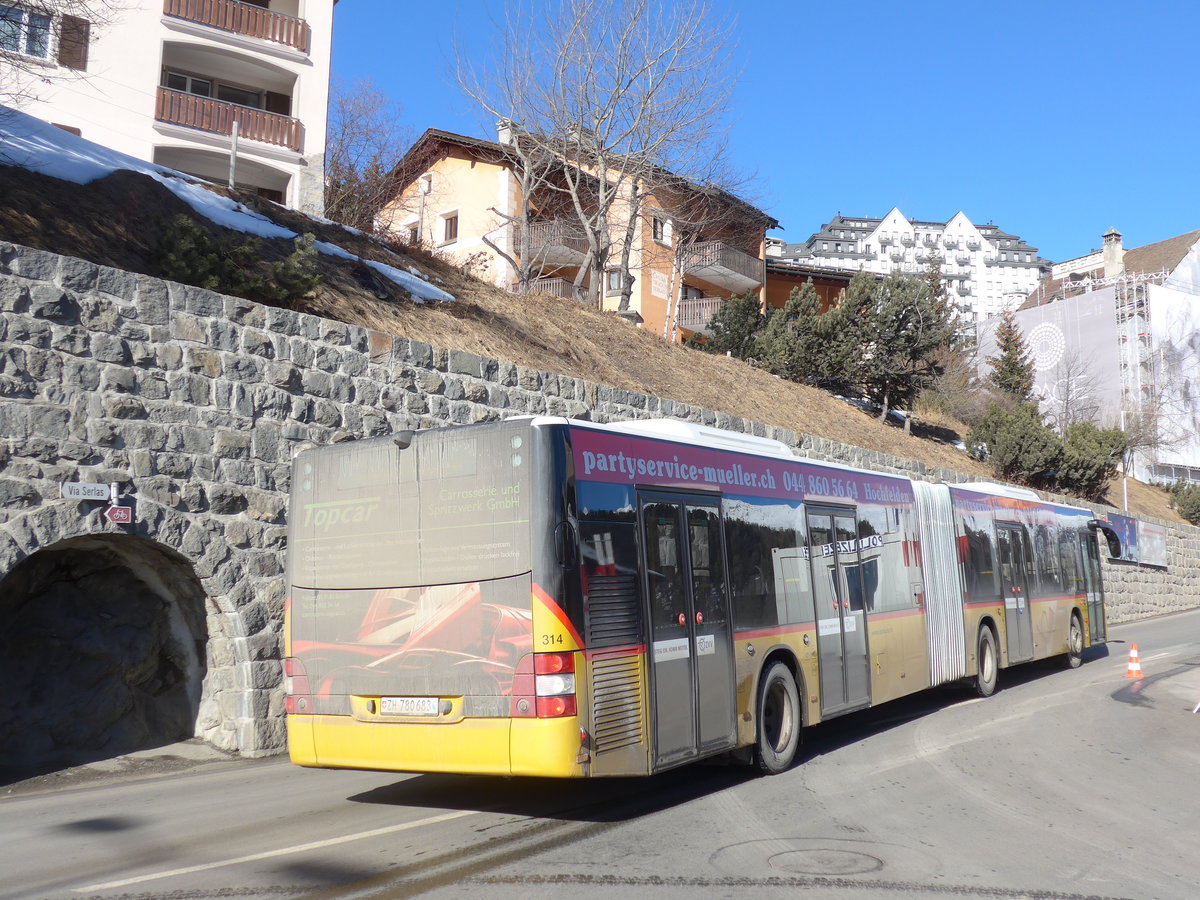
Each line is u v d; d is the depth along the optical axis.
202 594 10.59
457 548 7.29
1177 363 56.03
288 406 11.41
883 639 11.70
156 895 5.57
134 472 9.77
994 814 7.65
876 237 158.12
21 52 15.81
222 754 10.38
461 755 7.06
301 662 7.87
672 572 8.06
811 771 9.41
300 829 7.20
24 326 9.09
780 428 22.30
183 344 10.42
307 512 8.05
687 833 7.03
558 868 6.11
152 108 29.45
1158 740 11.13
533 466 7.09
